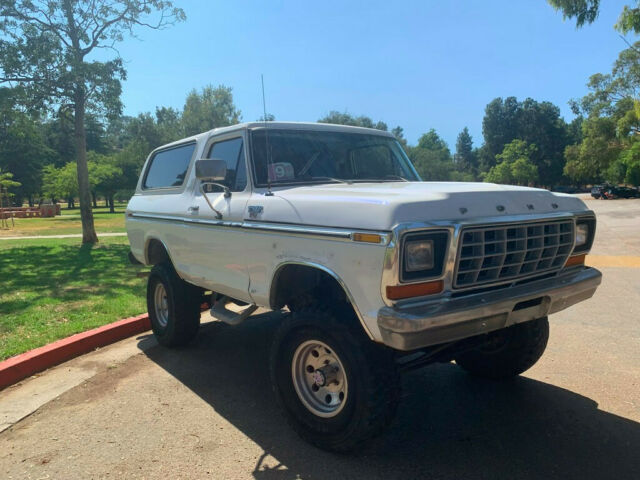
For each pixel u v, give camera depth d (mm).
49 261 11625
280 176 4051
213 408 4027
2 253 13188
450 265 2836
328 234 3027
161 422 3785
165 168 5672
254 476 3057
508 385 4383
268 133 4246
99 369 4910
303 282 3670
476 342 3736
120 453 3342
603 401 4020
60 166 66312
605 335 5754
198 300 5344
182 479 3035
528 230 3234
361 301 2865
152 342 5789
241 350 5477
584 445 3350
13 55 13789
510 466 3113
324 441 3258
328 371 3236
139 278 9219
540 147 96375
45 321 6090
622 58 51062
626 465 3100
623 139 52812
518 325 4121
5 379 4492
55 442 3496
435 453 3283
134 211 5953
